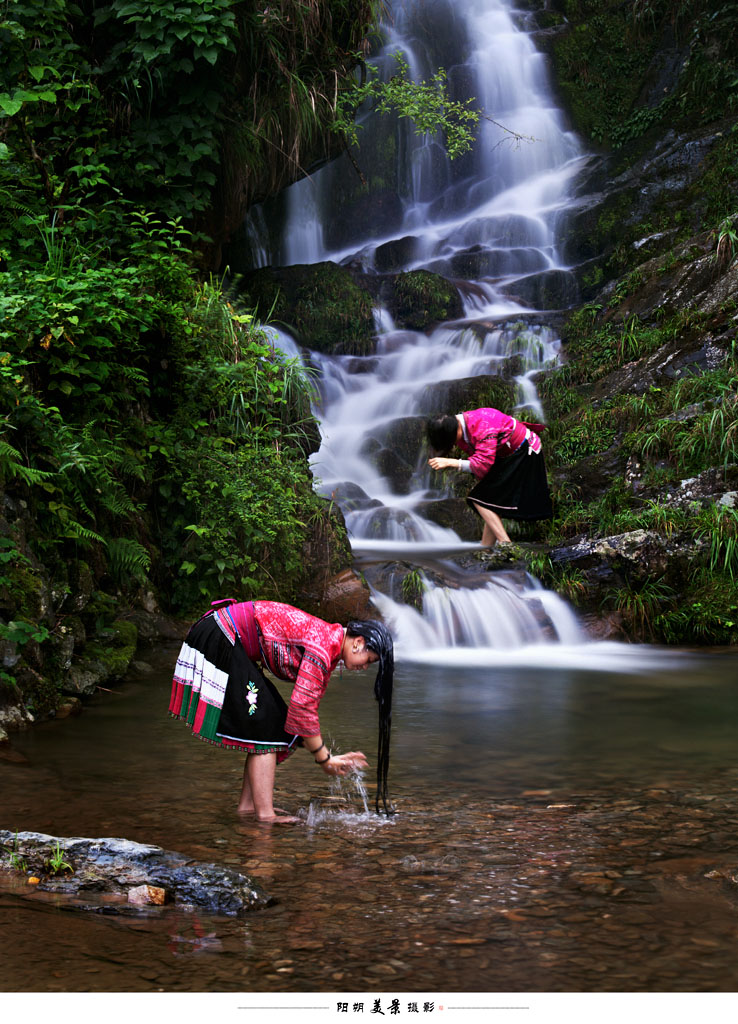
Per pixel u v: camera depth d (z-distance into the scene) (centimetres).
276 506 830
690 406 1085
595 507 1058
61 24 944
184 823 385
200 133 999
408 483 1273
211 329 893
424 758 496
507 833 376
